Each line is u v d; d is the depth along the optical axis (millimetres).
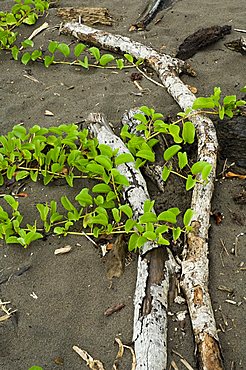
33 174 2102
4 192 2107
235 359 1711
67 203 1967
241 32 2686
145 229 1867
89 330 1775
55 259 1919
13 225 1958
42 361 1725
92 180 2123
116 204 2039
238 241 1936
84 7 2928
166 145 2170
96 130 2154
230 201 2039
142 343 1703
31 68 2600
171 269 1833
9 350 1746
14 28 2822
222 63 2535
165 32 2752
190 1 2936
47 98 2428
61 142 2107
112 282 1864
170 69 2439
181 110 2314
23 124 2318
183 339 1749
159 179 2070
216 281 1851
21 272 1896
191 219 1932
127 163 2039
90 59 2625
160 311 1753
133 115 2227
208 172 1924
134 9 2928
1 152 2123
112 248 1925
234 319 1777
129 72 2539
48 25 2832
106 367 1712
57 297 1839
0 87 2494
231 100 2129
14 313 1812
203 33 2621
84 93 2445
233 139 2141
